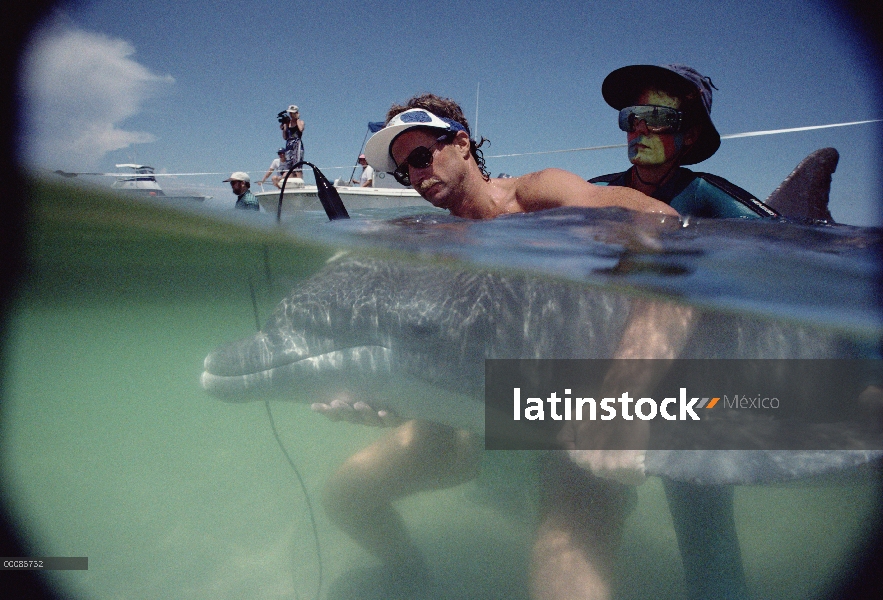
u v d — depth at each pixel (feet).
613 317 3.78
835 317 3.66
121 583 4.97
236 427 13.08
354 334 3.81
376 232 3.91
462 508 5.75
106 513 6.60
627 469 3.10
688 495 4.12
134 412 16.80
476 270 3.86
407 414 4.02
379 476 4.24
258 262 5.00
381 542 4.40
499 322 3.74
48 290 9.03
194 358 19.07
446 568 4.72
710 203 4.49
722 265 3.56
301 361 3.91
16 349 15.46
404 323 3.74
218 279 7.68
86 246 5.89
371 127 10.68
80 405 18.45
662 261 3.60
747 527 5.49
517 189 4.52
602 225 3.68
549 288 3.80
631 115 4.54
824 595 4.27
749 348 3.65
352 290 3.88
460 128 4.36
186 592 4.81
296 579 4.81
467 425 3.92
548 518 3.63
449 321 3.73
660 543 5.07
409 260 3.85
